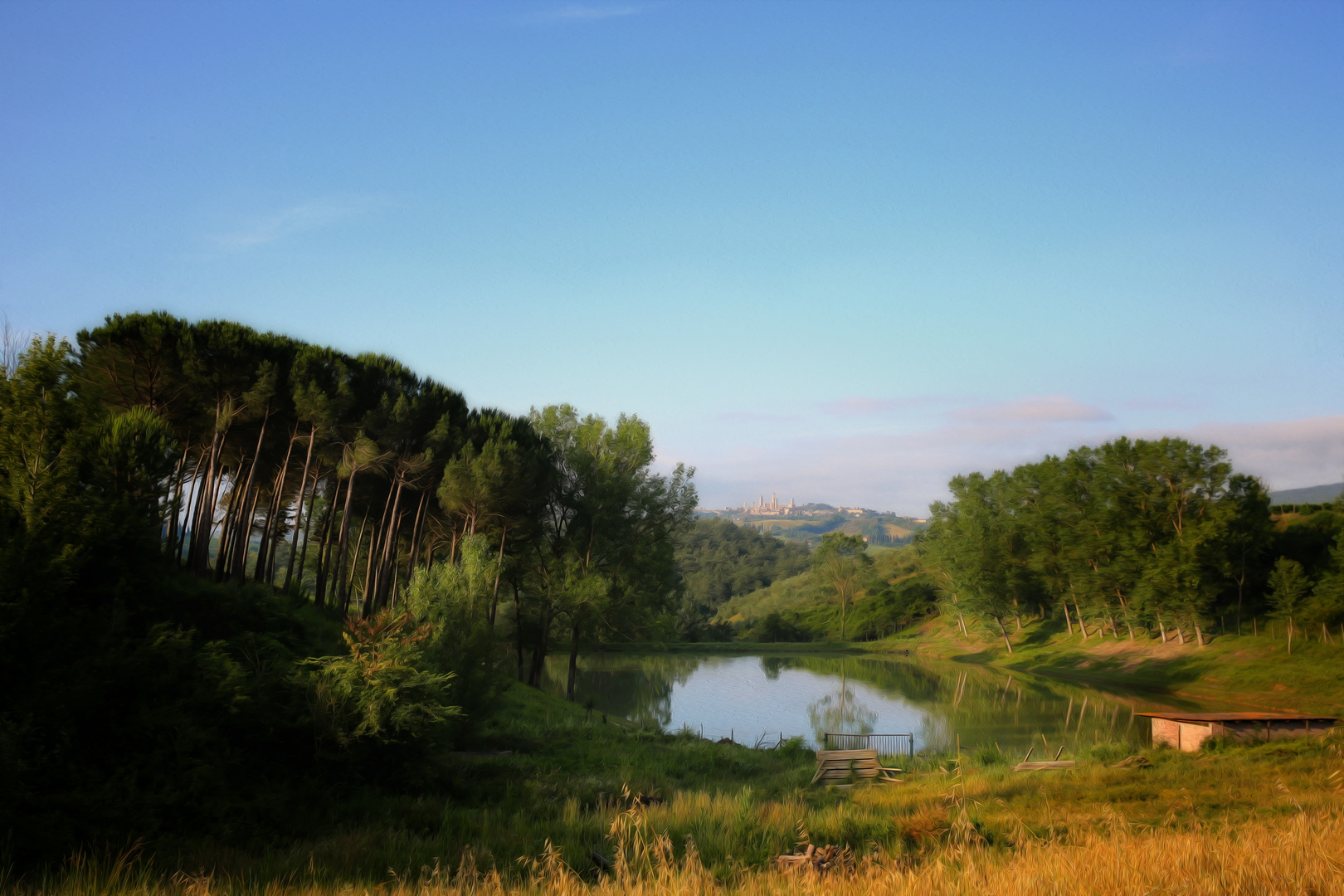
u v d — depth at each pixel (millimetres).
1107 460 70625
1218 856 6441
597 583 46094
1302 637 55906
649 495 51969
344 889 8391
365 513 49281
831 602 141250
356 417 40406
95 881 8102
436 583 27453
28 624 12977
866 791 21297
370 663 17766
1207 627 64750
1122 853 6785
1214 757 23797
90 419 18375
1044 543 82438
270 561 41906
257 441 38344
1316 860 6133
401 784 17266
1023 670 77000
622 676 69938
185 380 32031
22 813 10422
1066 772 22031
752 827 13273
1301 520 70312
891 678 70688
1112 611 71750
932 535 108000
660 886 7391
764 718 46156
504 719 32031
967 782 20734
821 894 6914
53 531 14172
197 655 16125
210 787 13086
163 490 19672
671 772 24219
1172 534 66625
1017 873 6363
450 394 46375
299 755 16734
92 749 12805
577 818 14727
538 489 46000
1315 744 24203
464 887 8195
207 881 8156
